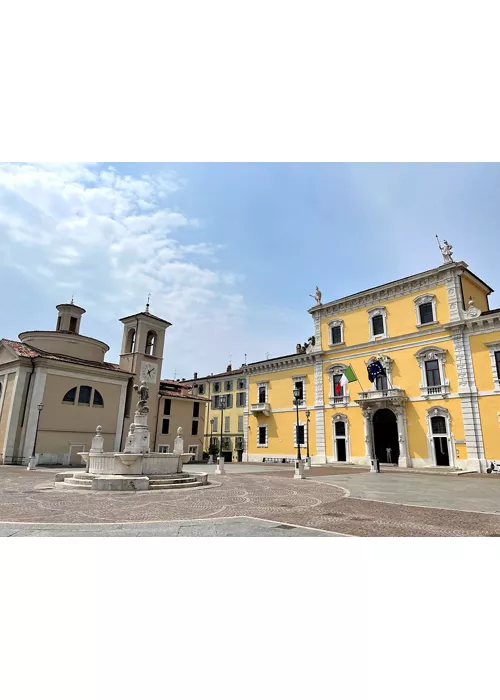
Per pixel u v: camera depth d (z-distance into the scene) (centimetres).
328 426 3906
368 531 780
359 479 2131
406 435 3288
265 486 1675
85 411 3347
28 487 1520
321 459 3884
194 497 1276
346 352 3872
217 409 5719
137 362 4059
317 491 1502
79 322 3978
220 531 769
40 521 855
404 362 3419
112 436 3512
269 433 4481
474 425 2923
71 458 3184
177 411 4506
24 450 2969
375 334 3691
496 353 2906
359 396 3597
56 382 3186
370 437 3522
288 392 4369
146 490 1430
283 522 866
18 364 3120
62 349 3584
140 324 4141
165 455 1697
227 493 1396
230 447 5425
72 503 1120
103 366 3669
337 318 4012
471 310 3086
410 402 3325
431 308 3325
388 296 3631
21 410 3059
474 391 2952
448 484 1864
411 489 1617
